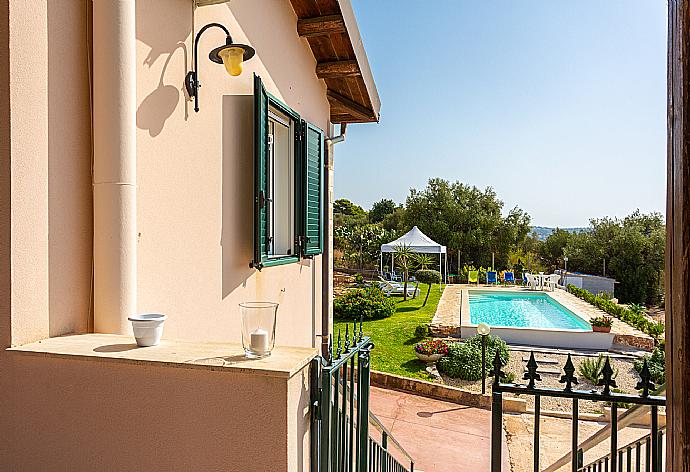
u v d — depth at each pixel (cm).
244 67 386
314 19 502
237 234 374
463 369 1047
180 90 297
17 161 189
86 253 225
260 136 373
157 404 170
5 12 186
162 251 279
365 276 3023
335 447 221
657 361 1070
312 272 584
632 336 1303
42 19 200
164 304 281
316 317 601
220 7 349
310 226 501
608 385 214
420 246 2411
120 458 174
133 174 229
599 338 1317
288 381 158
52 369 181
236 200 372
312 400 184
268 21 436
